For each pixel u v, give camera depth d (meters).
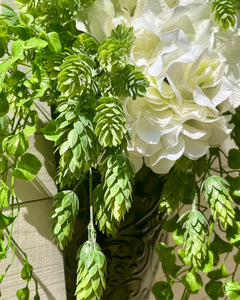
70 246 0.41
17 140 0.29
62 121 0.28
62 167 0.29
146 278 0.46
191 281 0.39
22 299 0.35
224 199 0.36
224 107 0.37
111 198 0.29
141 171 0.41
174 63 0.33
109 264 0.42
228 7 0.33
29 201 0.45
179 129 0.34
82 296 0.29
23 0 0.31
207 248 0.38
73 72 0.26
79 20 0.32
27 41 0.27
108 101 0.28
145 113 0.35
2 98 0.29
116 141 0.27
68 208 0.31
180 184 0.40
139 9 0.34
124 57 0.30
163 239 0.48
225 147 0.68
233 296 0.40
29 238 0.44
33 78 0.29
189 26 0.34
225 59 0.34
